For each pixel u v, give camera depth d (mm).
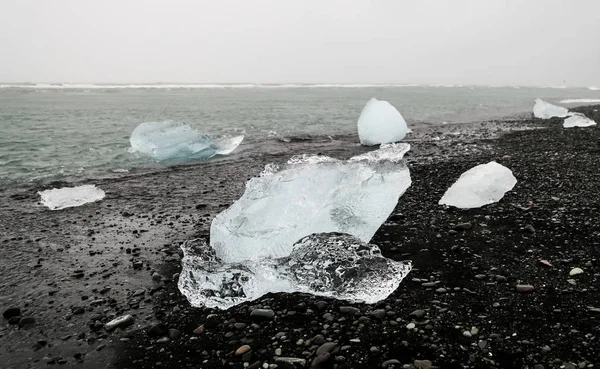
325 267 3637
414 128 14812
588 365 2391
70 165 8953
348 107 25344
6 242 4801
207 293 3453
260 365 2588
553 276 3471
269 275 3572
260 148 11039
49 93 38406
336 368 2508
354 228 4344
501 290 3311
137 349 2814
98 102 26469
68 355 2760
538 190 5785
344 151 10367
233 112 21188
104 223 5438
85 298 3520
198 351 2771
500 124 15453
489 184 5570
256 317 3127
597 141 9875
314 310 3213
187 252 4105
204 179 7828
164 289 3650
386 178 4641
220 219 4270
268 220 4141
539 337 2688
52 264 4203
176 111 21141
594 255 3789
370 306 3199
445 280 3535
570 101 33656
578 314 2914
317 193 4352
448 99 36250
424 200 5730
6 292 3635
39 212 5922
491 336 2727
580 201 5234
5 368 2627
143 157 9883
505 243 4180
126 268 4090
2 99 27547
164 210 5977
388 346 2695
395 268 3674
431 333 2811
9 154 9719
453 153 9258
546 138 10766
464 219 4918
